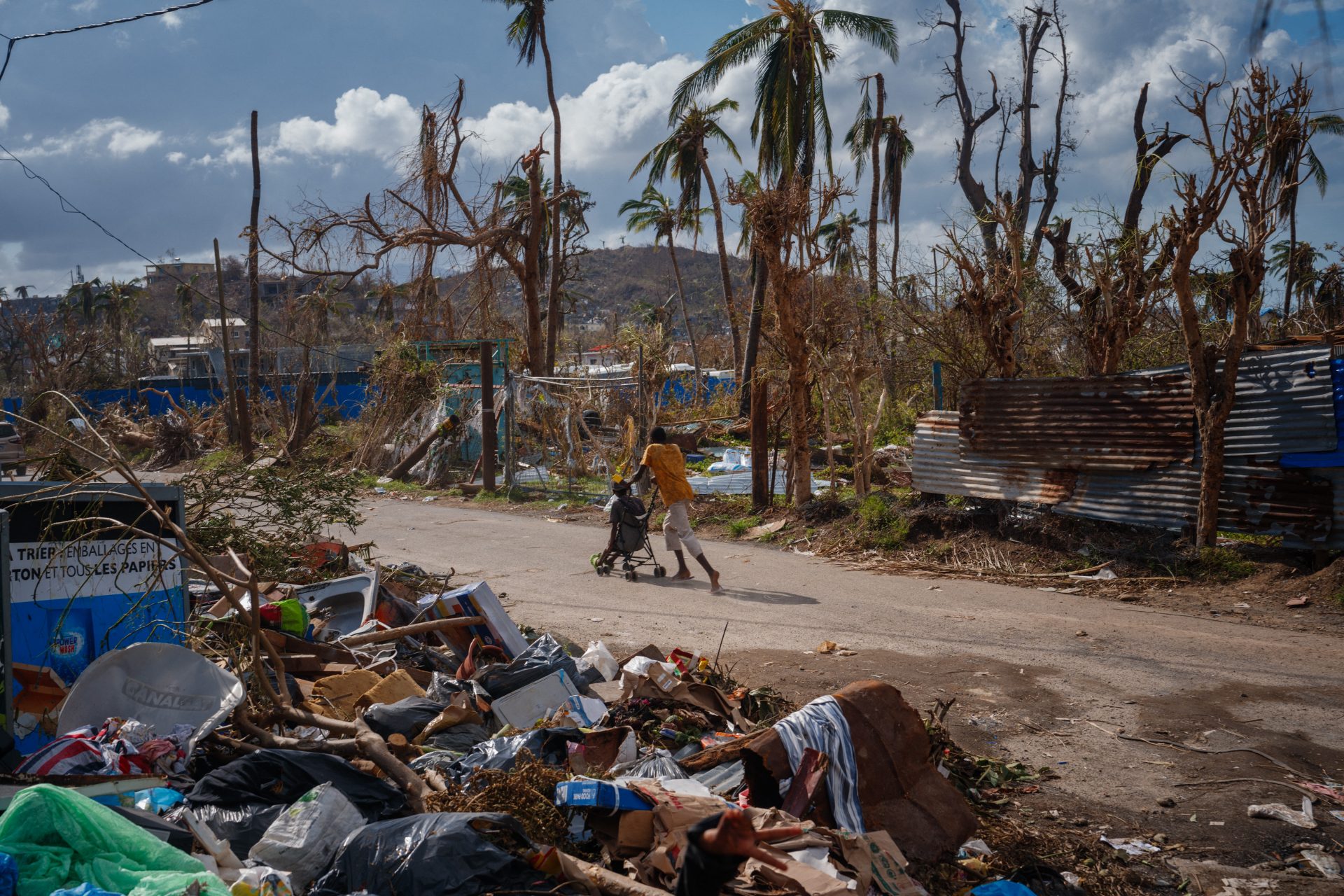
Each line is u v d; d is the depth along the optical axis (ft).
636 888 10.88
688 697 16.99
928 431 38.93
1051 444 34.60
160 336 287.28
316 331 122.42
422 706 16.61
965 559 34.73
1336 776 16.14
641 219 139.23
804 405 42.39
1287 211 29.22
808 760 12.64
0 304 163.32
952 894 12.21
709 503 48.11
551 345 90.68
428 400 71.36
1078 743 17.94
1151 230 35.47
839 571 34.86
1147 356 46.44
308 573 26.76
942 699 20.56
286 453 77.20
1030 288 45.19
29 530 15.85
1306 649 23.41
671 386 92.58
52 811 9.52
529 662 18.85
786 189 43.78
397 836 11.23
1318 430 28.07
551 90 96.07
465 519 50.01
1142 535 32.42
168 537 17.87
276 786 12.88
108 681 14.67
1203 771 16.52
